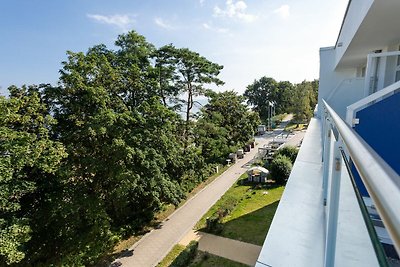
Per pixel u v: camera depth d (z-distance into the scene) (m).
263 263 1.47
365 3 4.00
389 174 0.43
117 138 8.67
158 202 10.93
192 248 9.62
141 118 9.88
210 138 20.05
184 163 14.55
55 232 7.66
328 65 10.66
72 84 8.25
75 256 7.73
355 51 7.10
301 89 44.81
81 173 8.60
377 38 5.59
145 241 10.84
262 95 53.59
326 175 2.00
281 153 20.53
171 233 11.43
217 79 16.48
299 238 1.65
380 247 0.59
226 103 25.39
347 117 2.80
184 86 16.38
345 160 1.08
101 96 8.73
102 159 8.90
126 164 9.35
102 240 8.78
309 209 1.98
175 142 12.90
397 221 0.30
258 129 38.78
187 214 13.20
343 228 1.08
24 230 5.88
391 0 3.44
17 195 6.38
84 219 8.30
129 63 11.90
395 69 5.67
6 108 6.26
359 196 0.84
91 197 8.49
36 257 7.52
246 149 27.38
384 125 2.64
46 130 7.12
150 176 10.00
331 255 1.25
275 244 1.61
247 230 11.35
